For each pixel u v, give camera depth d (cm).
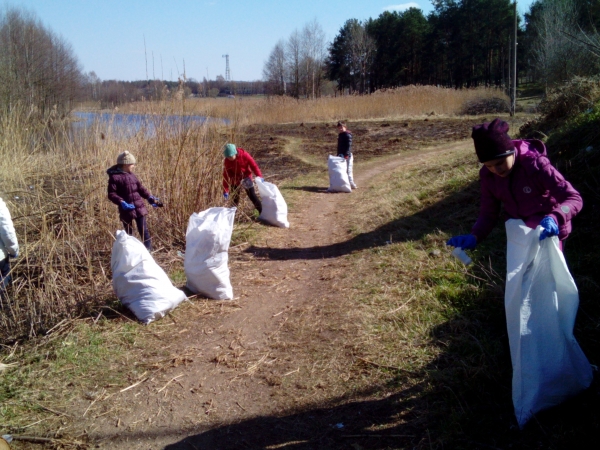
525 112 2520
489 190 329
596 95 898
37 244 609
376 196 994
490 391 334
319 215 916
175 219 729
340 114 2747
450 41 5831
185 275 588
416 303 470
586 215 562
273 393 363
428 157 1436
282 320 475
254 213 891
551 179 300
